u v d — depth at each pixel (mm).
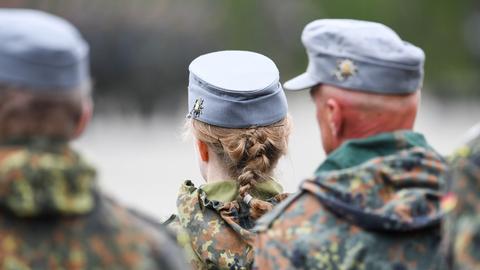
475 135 6047
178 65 81438
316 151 39688
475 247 5836
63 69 5406
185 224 7445
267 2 91688
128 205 5824
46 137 5438
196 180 36875
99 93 77812
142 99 79562
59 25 5484
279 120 7582
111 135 69188
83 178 5445
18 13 5562
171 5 80438
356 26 6441
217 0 87375
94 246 5492
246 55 7695
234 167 7512
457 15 103125
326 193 6238
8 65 5371
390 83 6340
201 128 7535
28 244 5414
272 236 6316
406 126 6418
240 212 7434
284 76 93375
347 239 6207
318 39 6453
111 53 77875
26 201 5328
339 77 6383
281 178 7742
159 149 55000
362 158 6320
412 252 6199
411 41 101438
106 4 76438
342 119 6418
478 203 5895
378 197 6207
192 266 7414
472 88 96188
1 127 5414
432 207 6227
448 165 6227
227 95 7465
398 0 99875
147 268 5547
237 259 7332
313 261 6211
